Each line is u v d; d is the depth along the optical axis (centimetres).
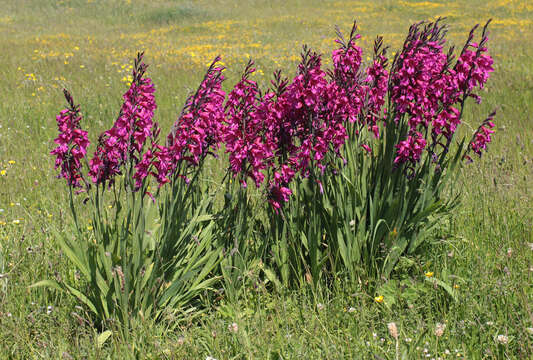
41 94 1108
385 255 401
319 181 383
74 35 2470
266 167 376
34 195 610
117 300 344
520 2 3244
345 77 380
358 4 3559
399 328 341
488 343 326
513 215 502
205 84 352
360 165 414
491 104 998
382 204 404
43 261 422
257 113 370
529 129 838
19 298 384
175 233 370
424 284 390
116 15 3266
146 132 328
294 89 358
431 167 429
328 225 400
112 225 422
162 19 3094
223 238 386
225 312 371
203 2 3747
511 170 635
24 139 813
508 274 374
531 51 1555
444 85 382
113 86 1188
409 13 3120
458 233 468
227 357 318
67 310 375
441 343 333
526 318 339
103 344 343
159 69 1393
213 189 545
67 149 328
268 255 415
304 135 382
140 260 341
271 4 3697
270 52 1780
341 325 356
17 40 2180
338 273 395
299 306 376
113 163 342
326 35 2308
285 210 399
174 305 372
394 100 394
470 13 2992
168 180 340
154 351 319
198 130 338
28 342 338
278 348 326
